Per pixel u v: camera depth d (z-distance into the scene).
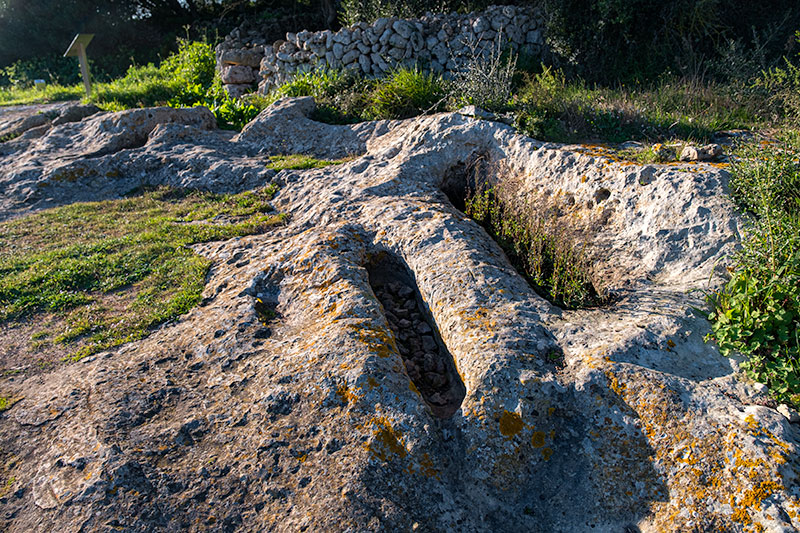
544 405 3.22
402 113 8.51
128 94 12.98
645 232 4.71
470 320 3.77
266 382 3.51
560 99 7.55
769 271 3.54
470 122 6.88
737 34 9.80
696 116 6.86
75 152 9.00
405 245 4.82
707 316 3.67
